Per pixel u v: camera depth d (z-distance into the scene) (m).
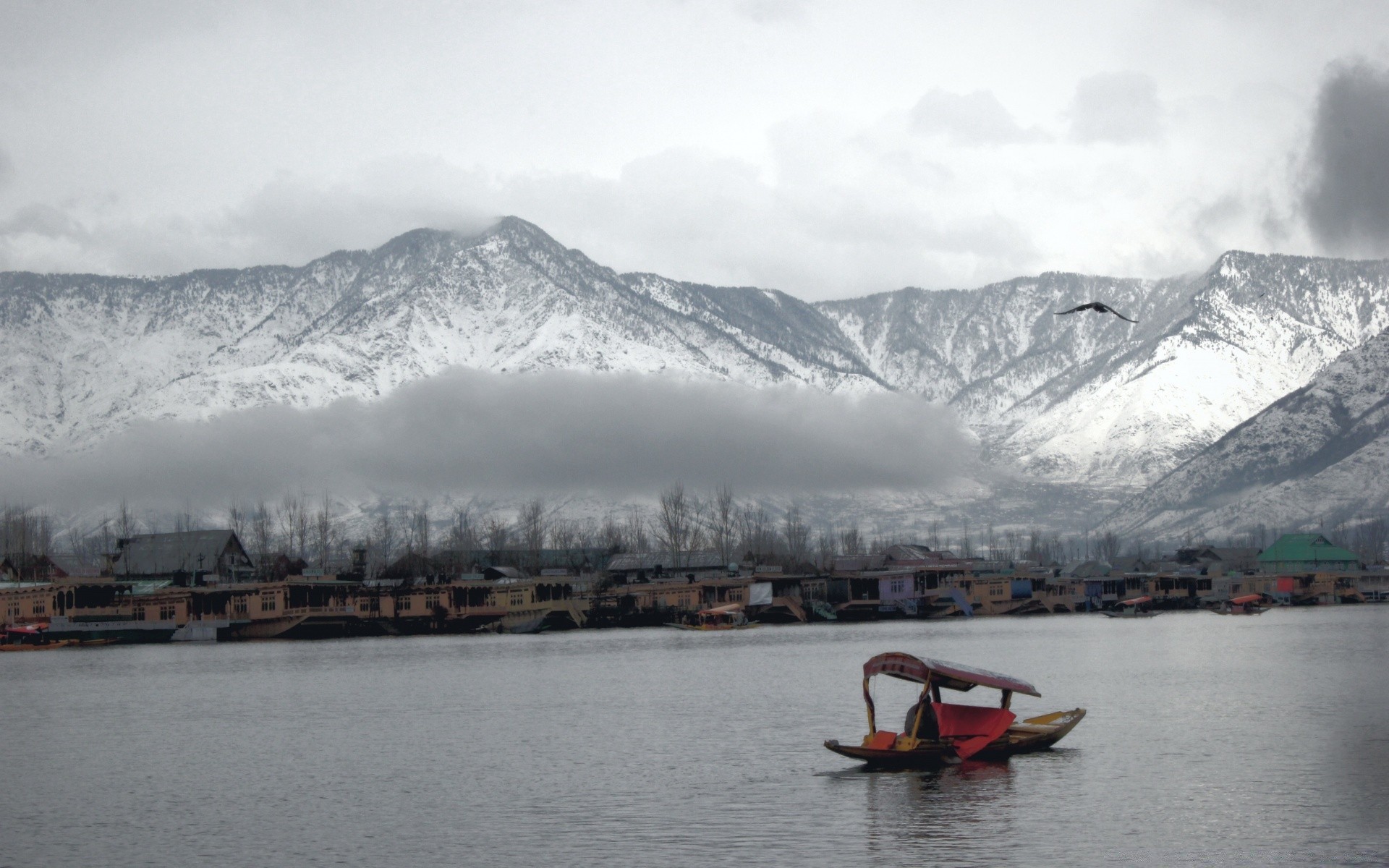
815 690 115.44
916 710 76.06
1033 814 63.06
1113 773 72.00
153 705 112.44
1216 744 80.69
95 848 60.66
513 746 86.44
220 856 59.16
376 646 192.00
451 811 66.62
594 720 97.81
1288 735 84.12
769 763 77.38
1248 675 123.19
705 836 60.50
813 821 62.69
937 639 192.00
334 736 92.56
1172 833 59.56
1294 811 63.16
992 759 76.75
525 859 57.62
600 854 58.00
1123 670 130.62
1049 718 83.75
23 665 159.00
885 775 72.81
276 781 75.44
